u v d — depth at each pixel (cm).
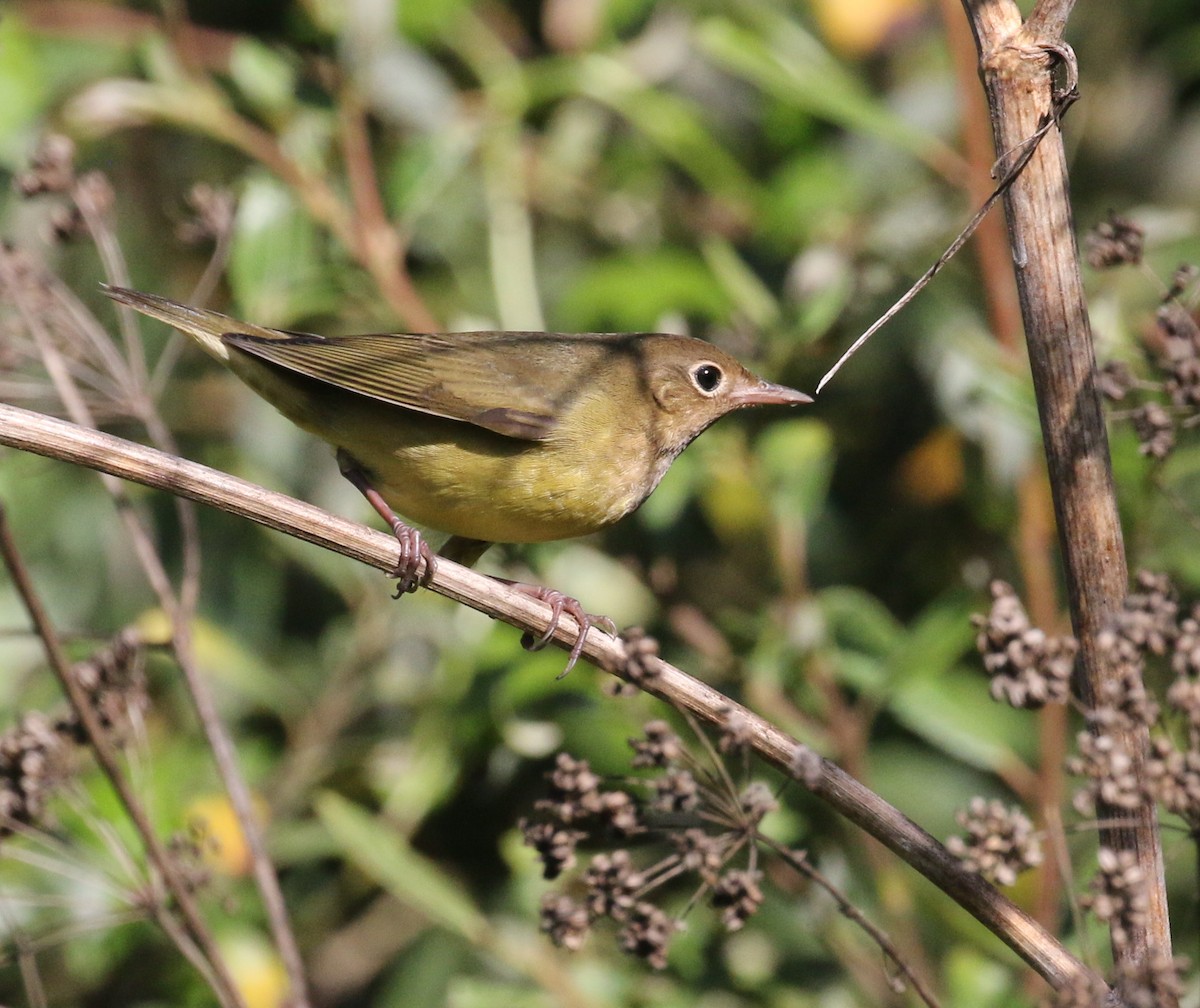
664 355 1016
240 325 954
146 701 860
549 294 1302
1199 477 1043
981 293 1175
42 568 1237
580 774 637
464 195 1302
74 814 1016
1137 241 744
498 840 1140
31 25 1235
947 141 1262
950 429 1154
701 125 1279
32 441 689
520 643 1046
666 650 1116
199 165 1359
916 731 1144
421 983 1153
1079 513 630
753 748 644
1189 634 580
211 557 1263
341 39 1170
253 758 1167
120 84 1154
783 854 620
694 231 1288
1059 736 1012
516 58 1341
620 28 1322
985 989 948
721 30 1115
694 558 1166
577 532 985
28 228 1263
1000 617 597
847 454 1190
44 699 1192
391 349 953
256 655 1246
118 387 949
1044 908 954
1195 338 708
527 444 942
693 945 1018
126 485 1230
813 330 1096
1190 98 1308
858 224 1195
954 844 591
